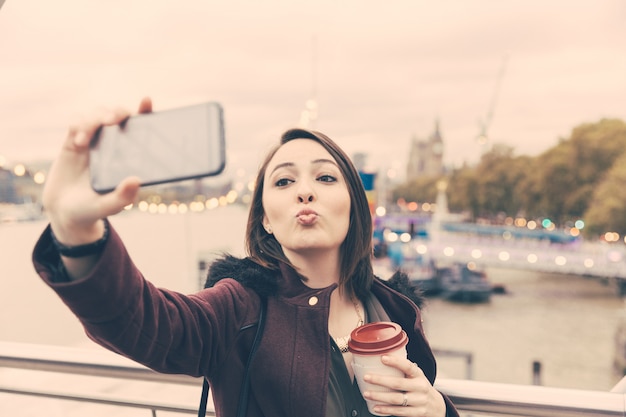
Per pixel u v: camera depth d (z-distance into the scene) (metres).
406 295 1.45
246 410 1.15
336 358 1.21
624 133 45.38
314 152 1.27
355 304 1.39
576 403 1.36
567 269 37.72
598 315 33.03
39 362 1.67
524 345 27.34
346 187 1.29
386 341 1.13
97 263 0.82
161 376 1.56
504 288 40.09
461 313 33.06
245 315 1.18
